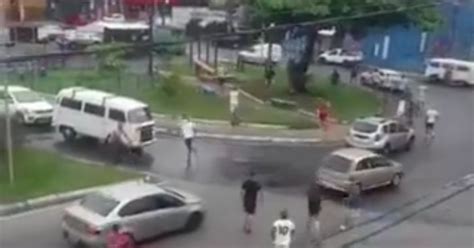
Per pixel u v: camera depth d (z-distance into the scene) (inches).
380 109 1827.0
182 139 1364.4
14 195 971.9
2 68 1534.2
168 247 843.4
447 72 2346.2
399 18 1772.9
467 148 1476.4
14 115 1364.4
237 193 1062.4
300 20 1721.2
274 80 2007.9
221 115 1552.7
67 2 2728.8
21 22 2385.6
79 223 810.2
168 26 2568.9
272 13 1721.2
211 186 1090.7
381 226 966.4
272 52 2233.0
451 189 1165.7
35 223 893.8
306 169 1224.2
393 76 2103.8
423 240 917.2
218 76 1883.6
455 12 2608.3
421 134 1595.7
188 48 2226.9
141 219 839.1
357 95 1968.5
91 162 1169.4
